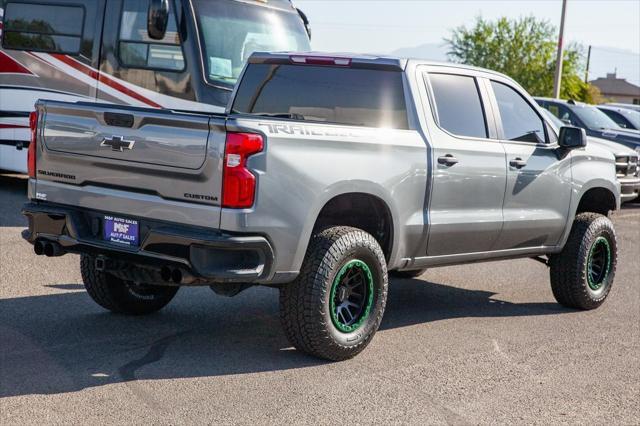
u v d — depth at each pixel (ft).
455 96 22.35
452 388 18.01
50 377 17.26
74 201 19.17
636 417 16.94
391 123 21.25
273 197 17.47
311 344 18.80
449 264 22.72
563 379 19.07
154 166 17.84
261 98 22.94
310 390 17.38
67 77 41.60
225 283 18.26
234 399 16.63
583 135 24.41
